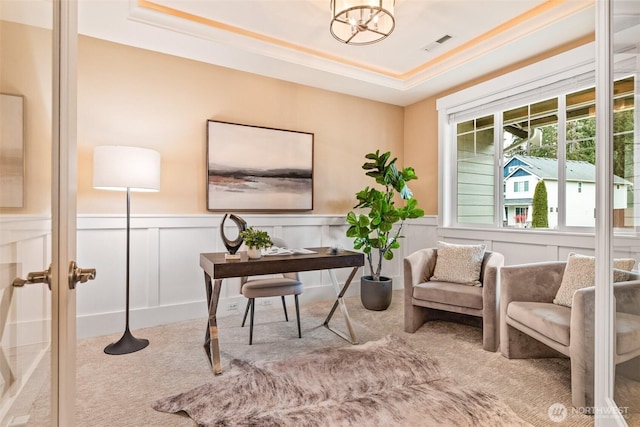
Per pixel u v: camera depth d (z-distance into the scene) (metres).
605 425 1.36
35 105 0.81
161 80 3.18
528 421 1.71
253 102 3.64
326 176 4.14
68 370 0.90
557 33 2.78
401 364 2.34
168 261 3.20
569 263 2.35
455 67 3.47
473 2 2.60
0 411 0.69
